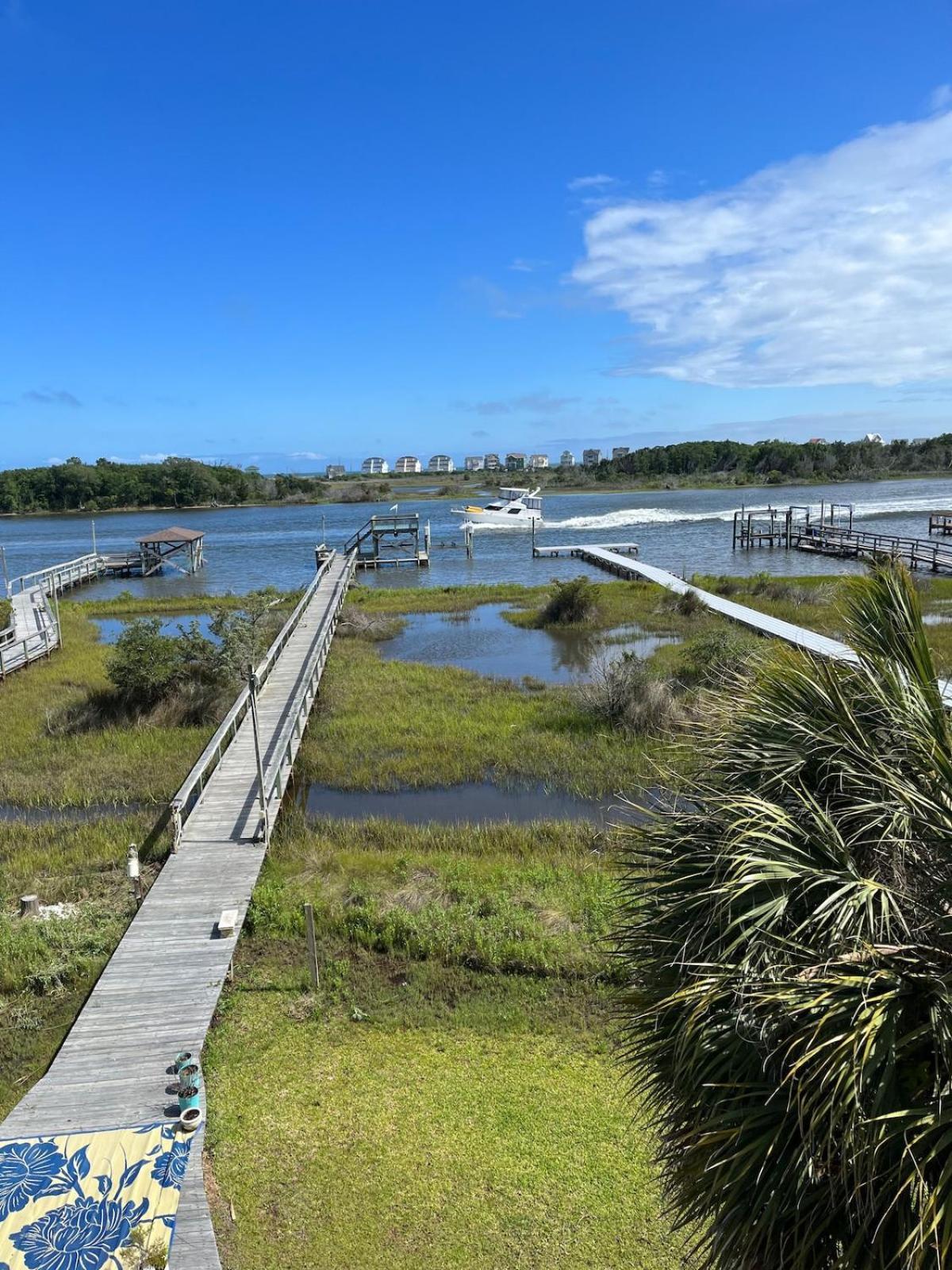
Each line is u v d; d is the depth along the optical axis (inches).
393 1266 181.6
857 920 113.3
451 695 666.2
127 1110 213.5
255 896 330.0
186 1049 236.1
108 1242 144.9
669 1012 137.3
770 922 118.2
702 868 137.7
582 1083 236.1
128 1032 242.7
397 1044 254.1
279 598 1101.1
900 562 147.9
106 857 379.9
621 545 1664.6
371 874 359.3
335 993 278.8
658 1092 141.9
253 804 407.2
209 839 368.5
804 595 1022.4
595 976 284.4
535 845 394.6
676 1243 185.8
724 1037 119.6
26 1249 143.4
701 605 971.9
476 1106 227.8
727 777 148.6
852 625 150.3
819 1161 105.1
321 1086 235.9
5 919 315.9
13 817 449.4
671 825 152.3
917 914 114.7
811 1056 100.9
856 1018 102.9
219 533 2492.6
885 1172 98.6
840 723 136.7
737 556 1673.2
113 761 518.0
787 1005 109.3
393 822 422.3
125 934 294.0
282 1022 264.8
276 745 483.8
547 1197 198.2
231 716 444.5
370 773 502.3
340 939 311.6
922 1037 101.0
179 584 1499.8
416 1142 215.0
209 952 282.2
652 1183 201.3
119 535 2504.9
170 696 610.5
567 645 867.4
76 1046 236.8
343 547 2011.6
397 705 636.7
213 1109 226.1
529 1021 264.7
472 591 1223.5
